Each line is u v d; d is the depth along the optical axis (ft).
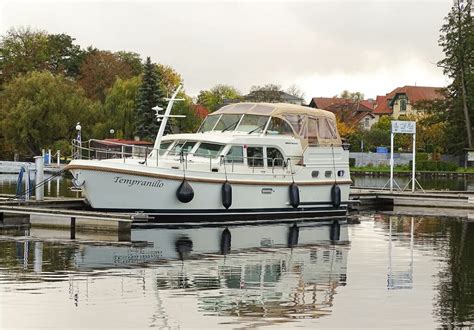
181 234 76.79
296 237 77.30
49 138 219.20
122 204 81.10
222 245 69.72
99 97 290.15
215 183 85.05
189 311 42.75
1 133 223.30
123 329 39.09
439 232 83.87
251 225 87.25
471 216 106.01
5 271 53.52
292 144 92.99
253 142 88.89
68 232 76.43
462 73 260.83
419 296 47.75
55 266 55.88
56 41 324.39
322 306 44.68
